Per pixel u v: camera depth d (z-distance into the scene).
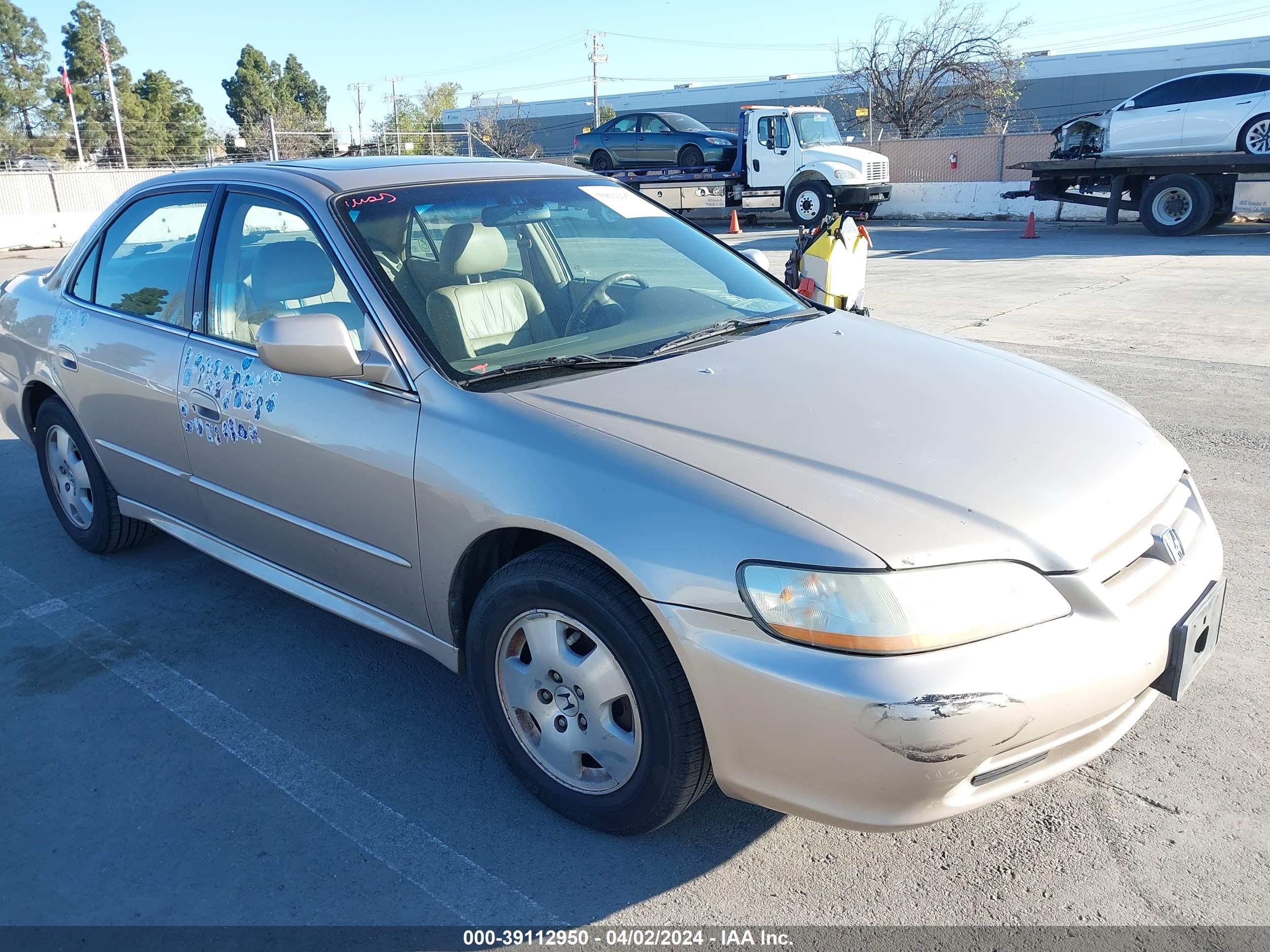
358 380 2.93
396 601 3.01
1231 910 2.34
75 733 3.21
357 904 2.46
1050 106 50.62
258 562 3.58
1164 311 9.77
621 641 2.37
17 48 73.00
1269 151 16.69
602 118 61.50
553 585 2.48
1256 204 17.02
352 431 2.91
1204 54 46.66
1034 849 2.56
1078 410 2.85
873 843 2.61
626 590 2.37
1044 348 8.18
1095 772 2.86
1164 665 2.33
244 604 4.10
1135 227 19.75
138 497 4.08
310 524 3.17
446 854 2.62
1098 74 49.16
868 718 2.04
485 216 3.37
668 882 2.50
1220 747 2.94
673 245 3.83
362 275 2.99
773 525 2.18
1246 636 3.55
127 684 3.49
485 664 2.75
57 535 4.88
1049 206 22.06
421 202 3.31
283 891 2.51
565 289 3.38
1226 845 2.54
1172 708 3.15
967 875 2.49
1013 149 25.38
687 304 3.43
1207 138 17.27
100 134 74.31
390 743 3.12
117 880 2.55
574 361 2.90
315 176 3.37
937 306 10.50
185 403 3.50
